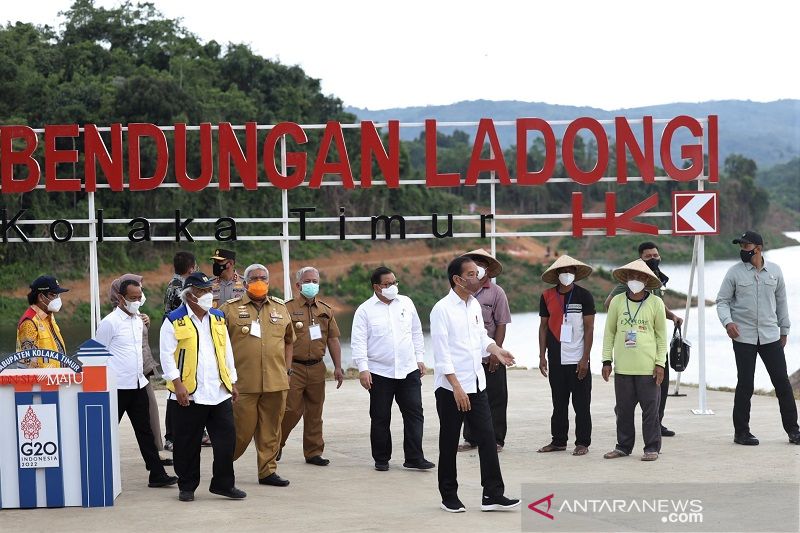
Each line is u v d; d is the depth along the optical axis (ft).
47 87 143.95
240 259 139.95
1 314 121.19
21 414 24.62
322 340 30.94
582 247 209.67
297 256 147.74
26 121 135.03
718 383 71.10
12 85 140.26
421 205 167.84
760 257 32.63
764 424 36.55
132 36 187.21
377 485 27.61
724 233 269.64
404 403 30.12
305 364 30.55
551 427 33.32
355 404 43.19
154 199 133.28
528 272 169.78
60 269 129.39
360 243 158.51
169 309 30.40
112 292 27.99
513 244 188.55
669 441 33.30
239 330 27.50
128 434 36.40
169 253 138.10
